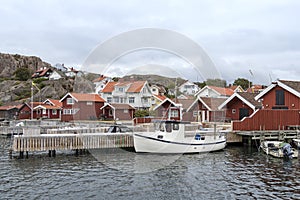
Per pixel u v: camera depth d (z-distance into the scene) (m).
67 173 16.09
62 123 38.53
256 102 32.25
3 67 117.56
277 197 12.41
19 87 81.25
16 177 15.41
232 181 14.60
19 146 20.98
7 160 20.02
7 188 13.48
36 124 39.44
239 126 26.72
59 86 76.31
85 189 13.14
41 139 21.42
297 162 19.30
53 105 54.84
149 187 13.16
